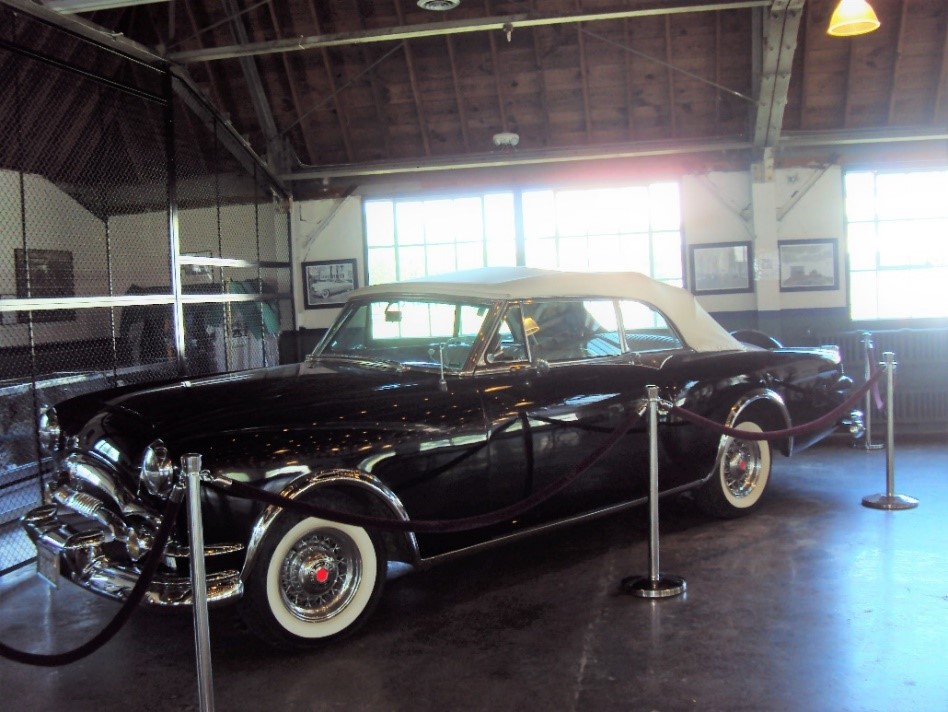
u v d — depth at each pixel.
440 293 4.28
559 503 4.17
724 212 8.84
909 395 7.87
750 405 5.00
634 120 8.92
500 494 3.92
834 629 3.42
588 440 4.21
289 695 3.02
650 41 8.35
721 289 8.89
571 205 9.17
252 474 3.17
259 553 3.18
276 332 9.02
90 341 7.59
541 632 3.50
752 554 4.42
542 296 4.28
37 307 5.03
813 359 5.38
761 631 3.42
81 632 3.74
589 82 8.70
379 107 8.99
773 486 5.92
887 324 8.70
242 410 3.41
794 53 8.16
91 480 3.35
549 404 4.05
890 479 5.36
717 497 4.99
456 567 4.39
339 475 3.34
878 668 3.07
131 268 7.94
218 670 3.27
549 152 8.76
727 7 6.68
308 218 9.46
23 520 3.50
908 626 3.44
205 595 2.79
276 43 6.70
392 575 4.29
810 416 5.32
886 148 8.56
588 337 4.45
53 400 6.50
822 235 8.70
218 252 7.72
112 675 3.28
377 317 4.47
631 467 4.44
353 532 3.46
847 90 8.45
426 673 3.16
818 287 8.73
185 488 2.79
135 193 7.84
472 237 9.31
